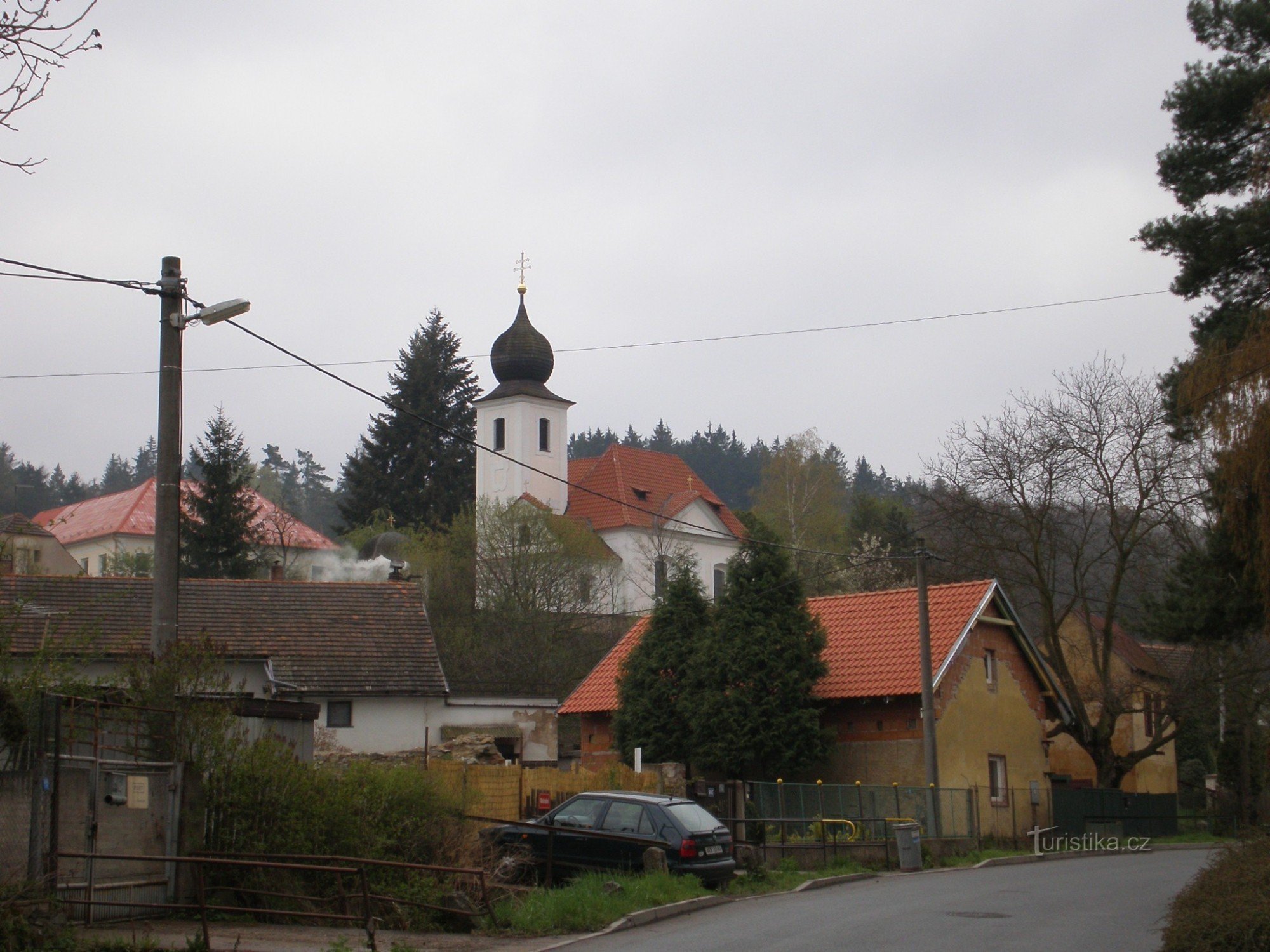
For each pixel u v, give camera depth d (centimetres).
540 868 2070
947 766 3475
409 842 1858
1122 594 5169
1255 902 1271
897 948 1432
